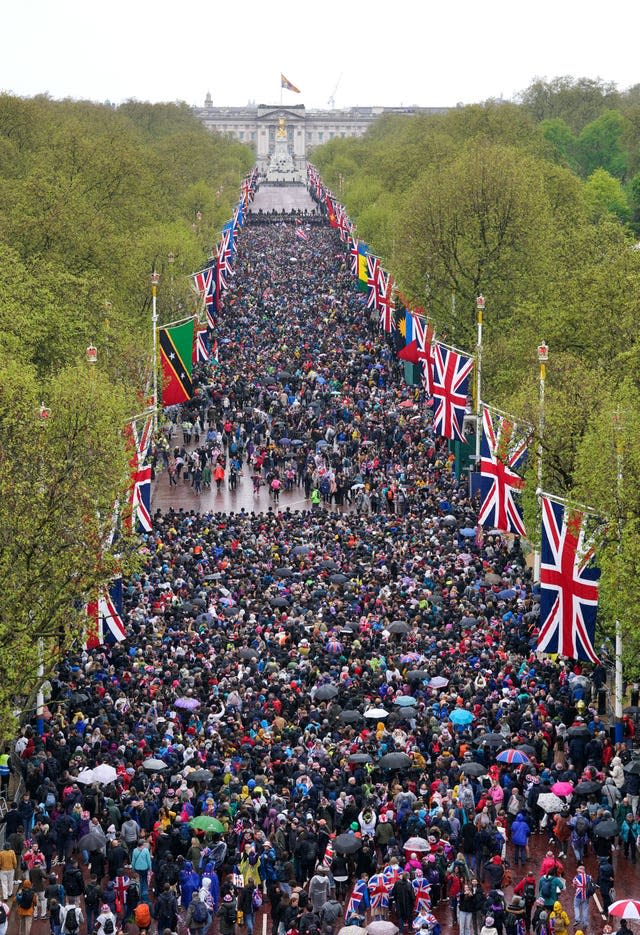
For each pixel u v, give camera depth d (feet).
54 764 420.77
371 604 579.48
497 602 587.68
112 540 481.87
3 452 442.09
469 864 391.24
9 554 412.57
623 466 466.70
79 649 503.61
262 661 520.83
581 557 463.01
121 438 493.77
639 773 414.00
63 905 367.66
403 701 463.83
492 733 435.12
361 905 367.04
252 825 385.29
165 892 354.13
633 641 456.45
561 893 373.81
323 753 431.43
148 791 404.98
